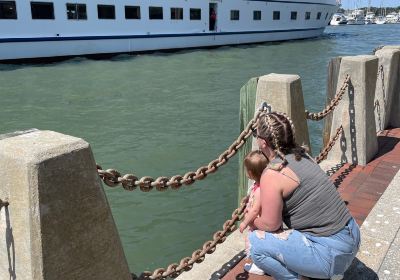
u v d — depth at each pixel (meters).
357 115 5.32
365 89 5.21
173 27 30.53
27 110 14.62
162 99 16.47
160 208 7.05
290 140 2.49
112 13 26.91
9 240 1.93
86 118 13.70
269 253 2.54
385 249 3.49
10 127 12.69
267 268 2.62
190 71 23.33
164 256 5.68
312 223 2.46
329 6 44.69
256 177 2.79
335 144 5.59
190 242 5.99
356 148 5.42
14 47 23.55
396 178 4.95
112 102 15.88
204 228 6.37
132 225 6.51
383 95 6.70
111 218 2.11
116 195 7.52
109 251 2.11
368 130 5.43
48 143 1.91
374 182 4.89
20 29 23.45
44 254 1.84
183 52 31.25
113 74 21.94
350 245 2.48
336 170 5.30
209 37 33.22
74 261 1.96
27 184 1.79
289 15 39.38
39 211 1.80
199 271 3.32
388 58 6.52
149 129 12.47
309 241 2.47
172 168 9.37
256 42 37.28
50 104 15.46
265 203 2.48
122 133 12.09
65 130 12.43
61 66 23.94
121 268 2.20
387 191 4.60
